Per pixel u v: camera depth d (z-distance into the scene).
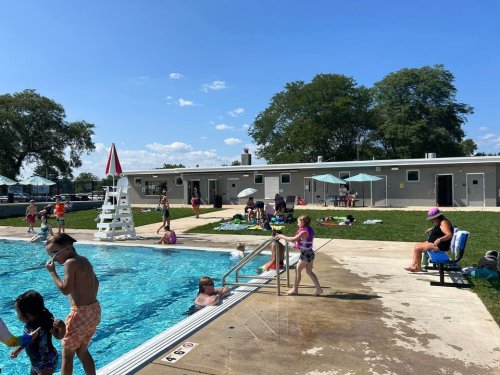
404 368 4.27
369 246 12.96
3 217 27.28
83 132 50.53
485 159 27.72
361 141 57.78
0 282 10.04
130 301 8.27
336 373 4.15
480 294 7.04
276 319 5.87
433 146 51.59
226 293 7.39
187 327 5.49
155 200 38.81
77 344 3.82
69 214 28.78
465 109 55.00
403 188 30.47
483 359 4.50
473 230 16.28
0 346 6.05
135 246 14.49
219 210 28.94
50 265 3.82
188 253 13.26
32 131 46.25
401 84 54.81
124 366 4.31
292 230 17.66
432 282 7.84
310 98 55.47
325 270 9.23
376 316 5.98
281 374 4.14
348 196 30.52
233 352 4.70
